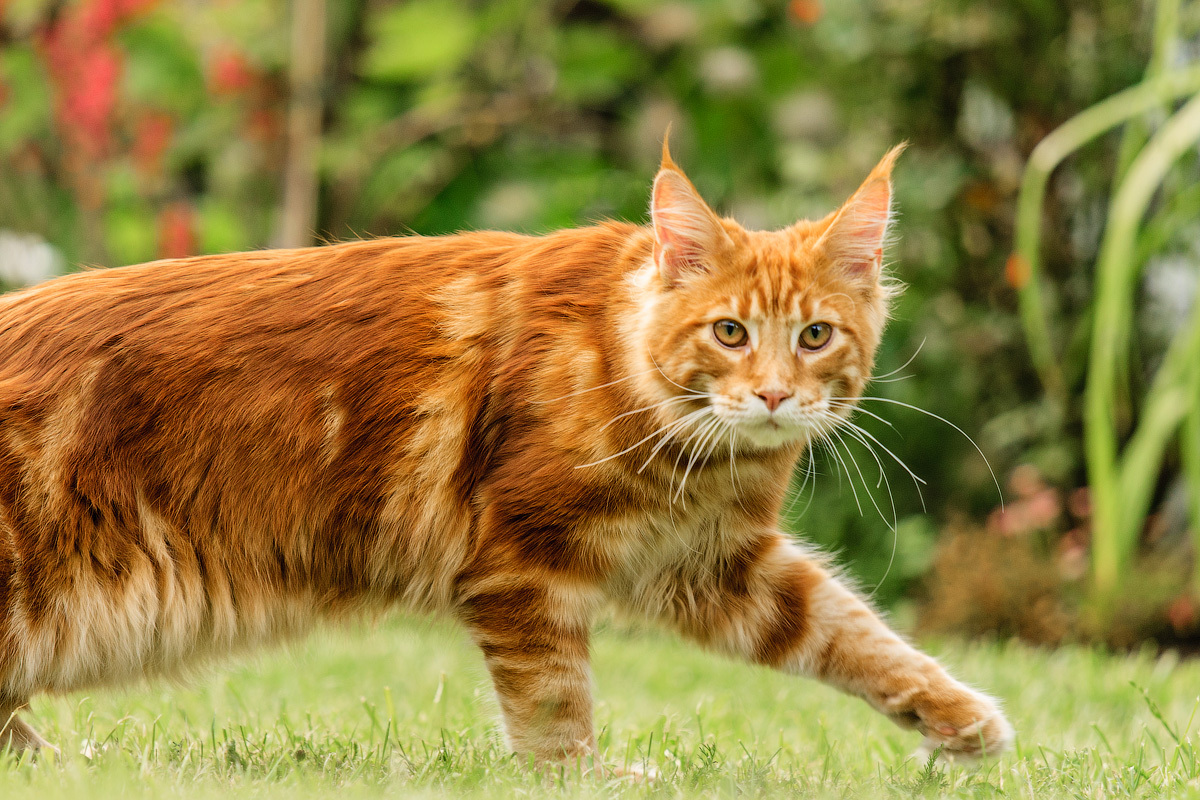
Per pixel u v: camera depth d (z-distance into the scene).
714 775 5.54
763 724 7.17
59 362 5.52
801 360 5.73
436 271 5.93
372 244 6.09
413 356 5.74
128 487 5.49
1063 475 13.36
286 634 5.95
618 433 5.54
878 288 6.05
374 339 5.75
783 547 6.25
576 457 5.51
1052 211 13.80
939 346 13.82
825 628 6.11
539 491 5.50
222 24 13.55
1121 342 9.77
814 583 6.16
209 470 5.61
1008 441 13.47
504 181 14.61
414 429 5.71
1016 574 12.29
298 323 5.74
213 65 13.36
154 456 5.54
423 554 5.80
